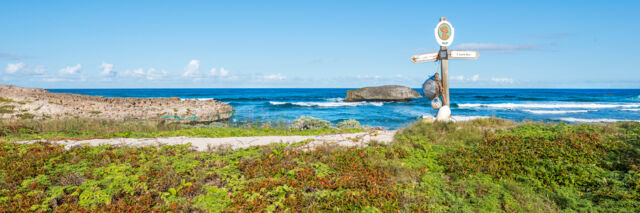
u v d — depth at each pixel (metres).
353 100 47.50
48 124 13.19
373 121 23.72
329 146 8.79
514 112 31.83
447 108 11.94
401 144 9.05
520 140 8.25
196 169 6.75
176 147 8.95
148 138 10.93
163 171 6.48
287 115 29.11
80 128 13.26
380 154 7.93
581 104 41.62
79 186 5.67
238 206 5.04
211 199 5.27
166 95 91.25
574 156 6.87
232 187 5.82
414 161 7.41
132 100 33.03
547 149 7.33
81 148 8.29
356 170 6.79
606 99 53.78
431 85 12.01
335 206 5.12
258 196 5.38
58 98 28.42
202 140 10.52
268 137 11.24
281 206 5.11
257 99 58.00
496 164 6.79
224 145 9.47
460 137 9.44
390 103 42.97
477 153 7.64
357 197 5.37
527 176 6.19
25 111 21.98
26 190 5.39
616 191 5.25
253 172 6.54
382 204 5.12
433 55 11.90
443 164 7.19
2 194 5.18
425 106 37.66
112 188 5.57
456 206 5.05
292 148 8.83
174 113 26.12
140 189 5.67
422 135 10.23
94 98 31.94
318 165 7.09
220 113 27.66
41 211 4.73
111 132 12.31
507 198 5.31
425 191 5.71
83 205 4.97
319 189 5.90
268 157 7.68
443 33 11.55
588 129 9.23
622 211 4.64
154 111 26.31
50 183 5.77
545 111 32.44
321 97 66.88
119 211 4.80
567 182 5.82
